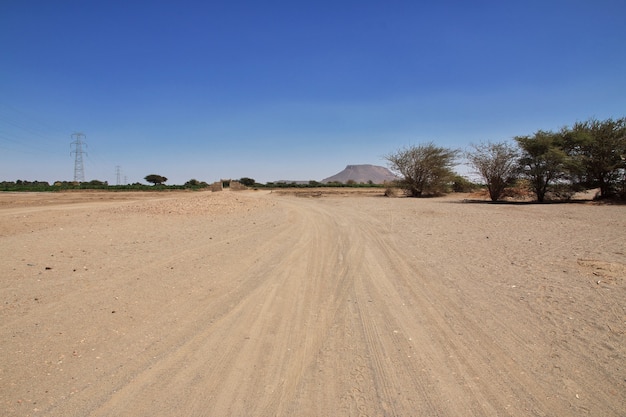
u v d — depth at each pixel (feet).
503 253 32.68
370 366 13.69
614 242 36.40
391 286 23.56
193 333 16.44
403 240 40.19
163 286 22.95
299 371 13.33
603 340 15.49
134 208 68.33
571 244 35.96
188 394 11.82
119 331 16.47
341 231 46.70
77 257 29.66
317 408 11.17
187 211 64.64
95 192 168.14
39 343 15.12
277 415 10.82
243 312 19.03
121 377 12.77
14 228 43.65
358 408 11.17
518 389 12.15
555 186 93.45
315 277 25.67
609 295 20.90
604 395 11.76
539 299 20.57
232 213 65.31
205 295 21.54
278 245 37.06
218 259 30.40
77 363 13.64
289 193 168.66
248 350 14.92
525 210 71.72
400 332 16.66
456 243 38.04
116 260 29.04
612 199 85.76
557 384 12.41
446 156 127.54
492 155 98.94
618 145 83.51
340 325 17.47
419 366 13.66
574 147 90.07
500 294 21.61
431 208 79.05
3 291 21.16
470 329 16.88
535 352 14.61
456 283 23.97
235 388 12.21
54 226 45.42
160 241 37.55
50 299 20.11
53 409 10.96
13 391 11.84
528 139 91.81
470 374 13.08
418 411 11.02
